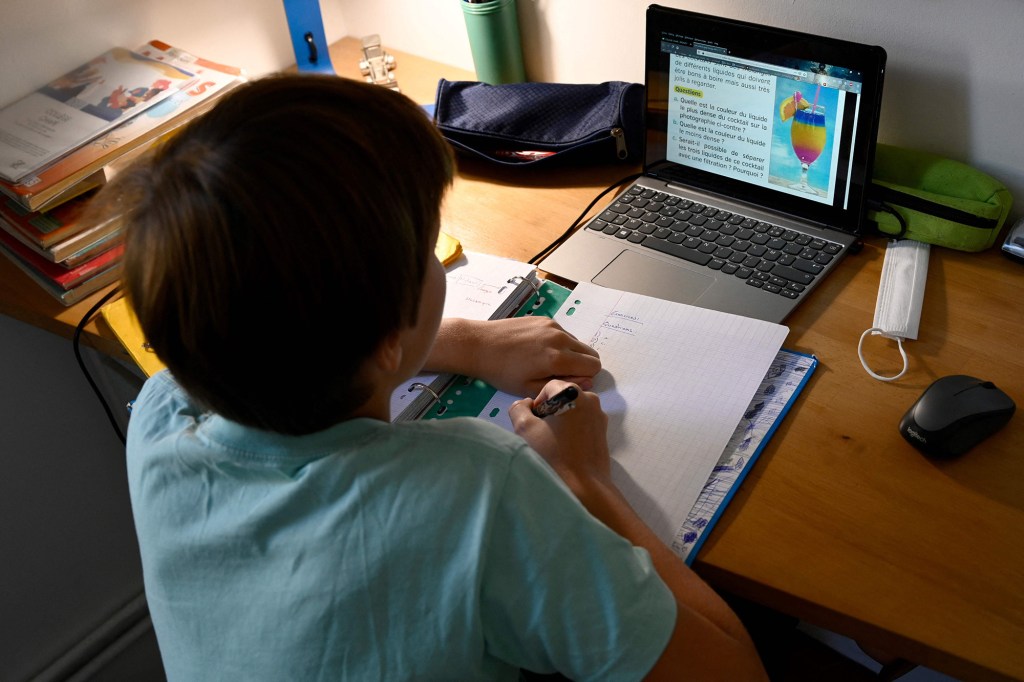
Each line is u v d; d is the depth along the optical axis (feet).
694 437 2.68
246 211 1.54
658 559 2.22
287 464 1.84
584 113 4.11
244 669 1.87
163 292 1.62
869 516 2.43
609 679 1.84
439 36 5.02
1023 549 2.31
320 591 1.76
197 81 4.09
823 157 3.27
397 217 1.67
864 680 4.65
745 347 2.95
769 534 2.42
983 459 2.55
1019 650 2.09
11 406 4.55
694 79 3.48
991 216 3.18
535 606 1.77
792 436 2.68
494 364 2.91
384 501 1.76
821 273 3.22
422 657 1.76
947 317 3.05
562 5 4.33
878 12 3.36
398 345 1.84
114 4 4.34
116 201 1.71
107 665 5.35
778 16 3.66
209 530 1.90
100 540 5.29
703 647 1.95
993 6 3.07
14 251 3.79
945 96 3.38
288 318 1.59
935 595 2.23
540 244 3.66
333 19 5.40
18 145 3.77
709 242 3.45
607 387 2.89
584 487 2.37
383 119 1.71
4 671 5.13
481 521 1.73
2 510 4.76
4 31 3.99
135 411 2.30
